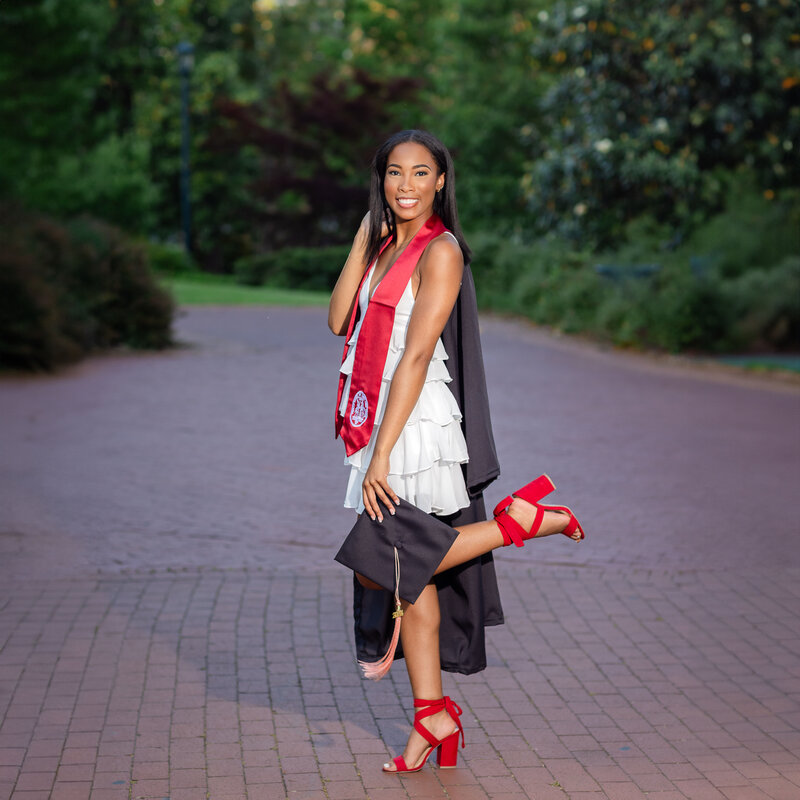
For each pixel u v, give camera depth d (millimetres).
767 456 9016
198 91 42594
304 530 6594
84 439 9367
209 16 46125
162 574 5668
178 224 44875
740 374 14367
